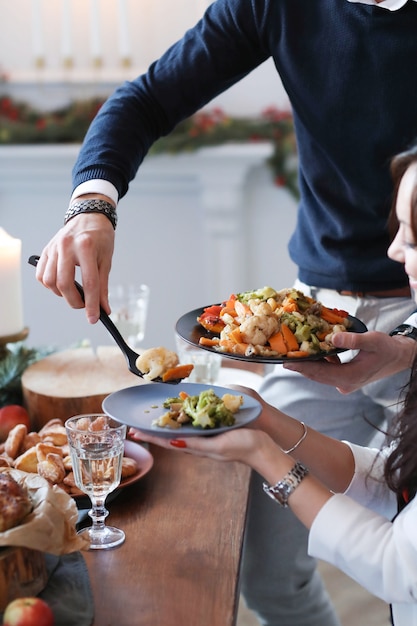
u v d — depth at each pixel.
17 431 1.33
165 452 1.45
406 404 1.17
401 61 1.51
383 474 1.24
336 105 1.57
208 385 1.20
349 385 1.28
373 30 1.51
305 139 1.65
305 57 1.57
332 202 1.65
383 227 1.61
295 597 1.83
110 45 3.42
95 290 1.24
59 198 3.45
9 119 3.40
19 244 1.69
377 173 1.58
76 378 1.59
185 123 3.28
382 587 1.03
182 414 1.08
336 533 1.05
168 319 3.55
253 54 1.65
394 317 1.66
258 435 1.06
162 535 1.15
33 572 0.94
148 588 1.01
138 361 1.20
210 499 1.26
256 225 3.43
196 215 3.43
